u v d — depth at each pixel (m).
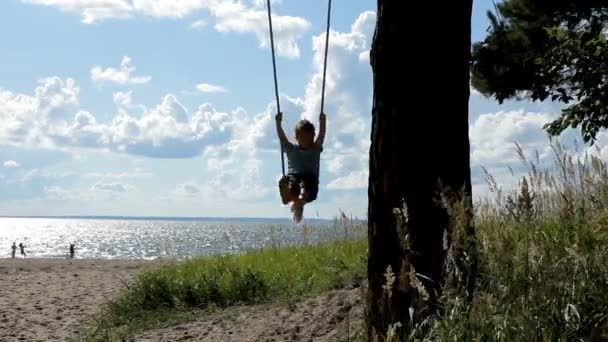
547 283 5.38
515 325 5.28
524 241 5.71
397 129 6.47
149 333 10.98
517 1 16.02
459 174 6.51
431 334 5.62
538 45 15.52
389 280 5.72
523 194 5.78
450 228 6.19
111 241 162.88
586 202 6.83
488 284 5.66
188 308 12.22
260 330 9.64
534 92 15.35
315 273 11.99
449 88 6.52
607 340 5.16
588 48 13.35
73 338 11.73
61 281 20.06
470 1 6.70
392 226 6.47
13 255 56.34
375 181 6.61
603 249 5.80
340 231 13.77
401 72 6.49
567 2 15.28
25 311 14.49
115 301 13.53
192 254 16.66
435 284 6.24
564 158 7.67
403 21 6.49
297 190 8.92
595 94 13.29
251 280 12.41
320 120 9.02
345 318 8.90
